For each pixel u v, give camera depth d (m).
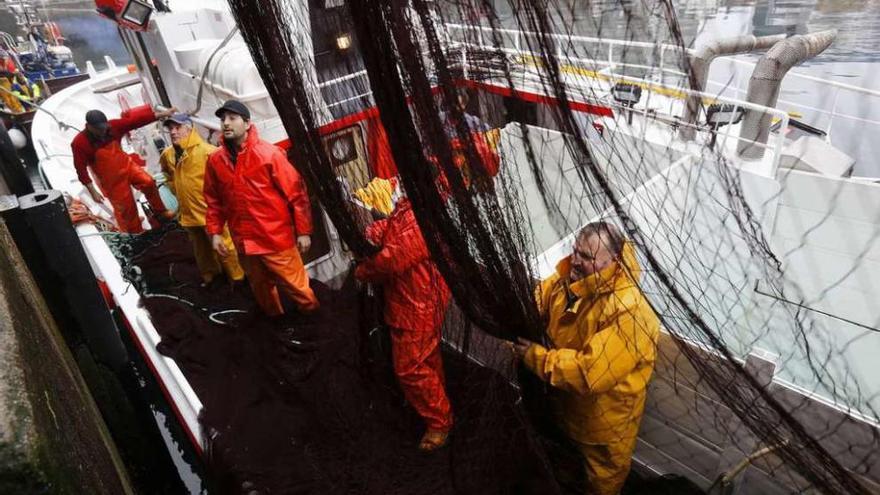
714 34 0.91
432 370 2.49
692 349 1.30
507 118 1.18
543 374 1.80
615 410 1.98
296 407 3.00
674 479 2.28
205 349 3.47
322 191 1.90
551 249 2.26
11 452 0.73
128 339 4.90
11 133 9.12
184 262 4.61
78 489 0.89
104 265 4.36
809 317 1.49
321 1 1.51
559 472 2.27
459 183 1.19
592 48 0.95
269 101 3.85
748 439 1.89
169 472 3.70
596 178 1.08
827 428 1.53
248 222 3.13
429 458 2.61
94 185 5.99
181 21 4.77
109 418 3.19
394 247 2.10
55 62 12.38
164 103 5.59
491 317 1.57
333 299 3.73
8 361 0.87
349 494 2.52
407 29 1.06
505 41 1.03
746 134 2.01
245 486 2.63
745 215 1.36
